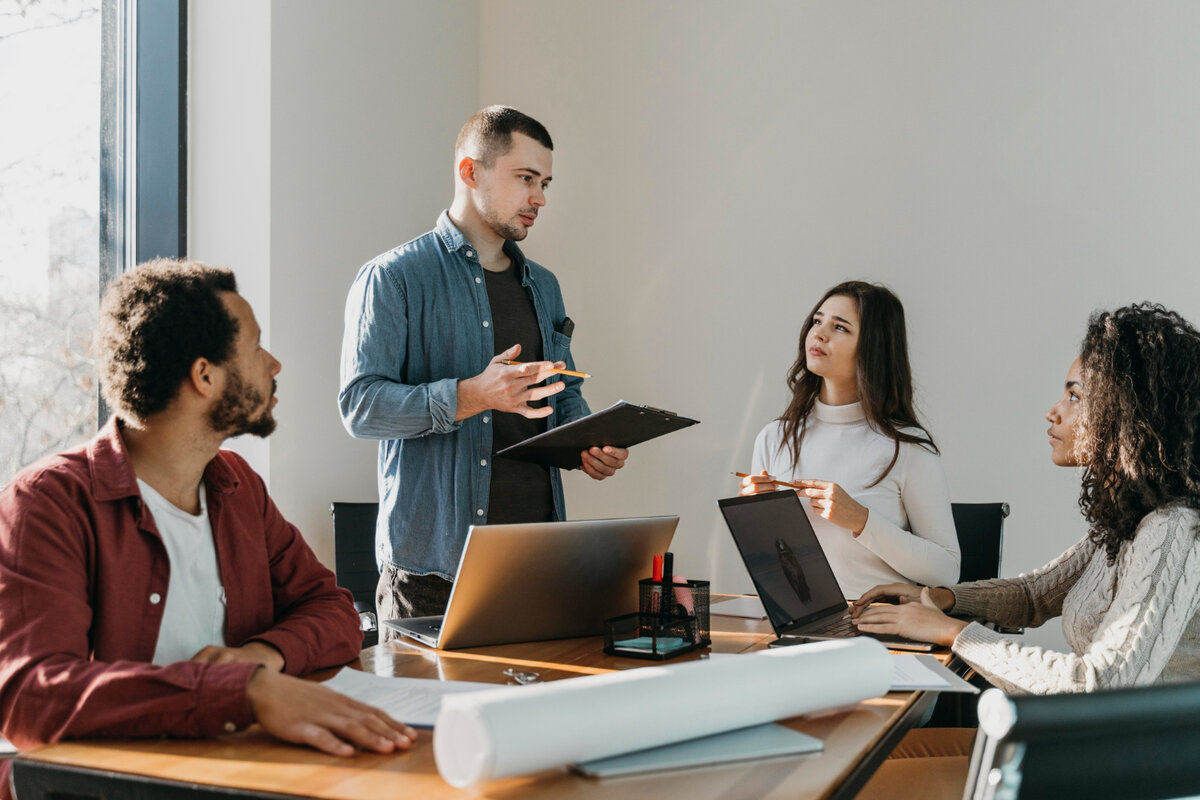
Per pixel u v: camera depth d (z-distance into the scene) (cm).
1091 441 164
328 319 314
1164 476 156
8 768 133
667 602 150
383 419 198
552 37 391
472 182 220
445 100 378
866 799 150
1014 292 327
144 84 285
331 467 315
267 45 288
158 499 133
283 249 294
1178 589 149
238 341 132
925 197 338
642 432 192
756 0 362
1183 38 309
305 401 304
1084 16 320
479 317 218
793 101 356
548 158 222
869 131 346
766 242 359
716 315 366
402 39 351
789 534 186
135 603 127
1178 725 79
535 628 158
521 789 90
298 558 154
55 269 256
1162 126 311
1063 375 321
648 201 376
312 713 104
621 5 381
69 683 107
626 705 94
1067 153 321
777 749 100
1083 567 197
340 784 92
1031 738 73
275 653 129
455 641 153
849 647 118
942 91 337
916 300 339
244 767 97
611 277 380
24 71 248
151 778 94
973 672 211
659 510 371
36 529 119
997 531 269
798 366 253
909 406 241
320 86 310
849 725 112
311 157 306
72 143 262
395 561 209
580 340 383
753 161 361
